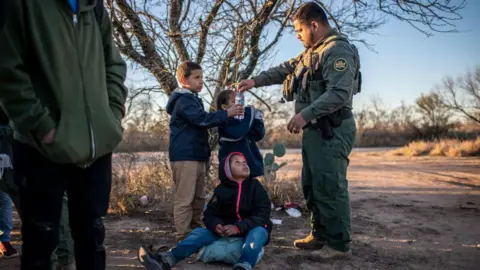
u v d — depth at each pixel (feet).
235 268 9.28
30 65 5.84
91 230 6.66
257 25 15.61
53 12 5.82
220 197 10.53
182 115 11.57
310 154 10.64
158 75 16.25
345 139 10.52
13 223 14.35
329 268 9.97
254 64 16.60
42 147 5.63
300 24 11.04
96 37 6.44
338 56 10.12
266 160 18.39
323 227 10.84
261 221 10.21
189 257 10.68
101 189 6.61
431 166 40.14
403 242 12.20
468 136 101.24
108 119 6.28
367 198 19.94
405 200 19.39
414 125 115.65
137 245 11.71
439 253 11.14
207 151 12.25
